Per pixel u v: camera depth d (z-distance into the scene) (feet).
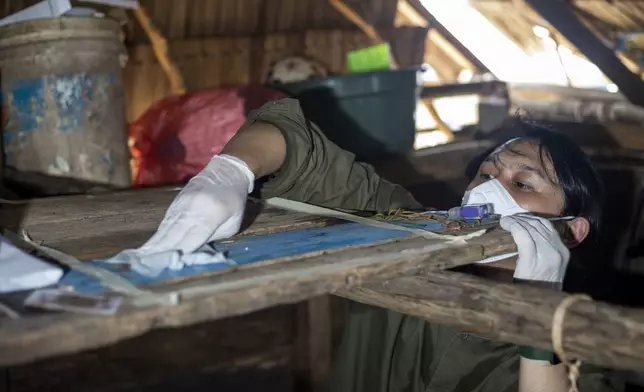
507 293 3.41
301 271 3.31
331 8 13.28
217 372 7.80
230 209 3.73
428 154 9.72
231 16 12.09
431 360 5.15
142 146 8.79
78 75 7.14
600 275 8.88
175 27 11.62
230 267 3.37
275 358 8.11
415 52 14.38
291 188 5.06
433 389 5.04
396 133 9.32
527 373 4.28
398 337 5.33
